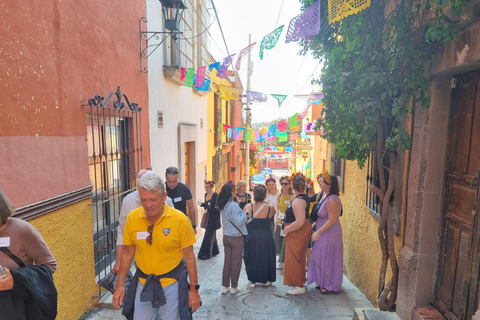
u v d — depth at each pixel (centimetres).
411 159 303
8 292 186
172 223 234
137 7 496
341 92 336
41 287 190
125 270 248
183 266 251
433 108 277
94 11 362
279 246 580
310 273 441
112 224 427
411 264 293
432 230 288
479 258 230
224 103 1623
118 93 403
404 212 317
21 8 245
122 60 443
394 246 338
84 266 338
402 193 330
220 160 1513
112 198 393
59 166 294
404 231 318
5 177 229
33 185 258
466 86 255
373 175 395
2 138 226
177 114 737
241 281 519
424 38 262
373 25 314
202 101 1048
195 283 245
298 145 1617
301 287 429
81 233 332
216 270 569
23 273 182
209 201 657
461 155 260
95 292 362
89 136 370
